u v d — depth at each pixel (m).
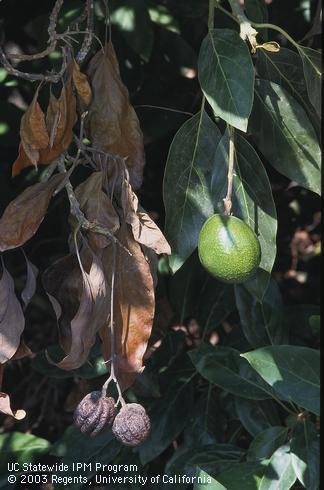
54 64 1.64
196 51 1.89
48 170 1.49
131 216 1.46
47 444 1.83
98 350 1.73
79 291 1.48
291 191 2.04
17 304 1.48
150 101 1.83
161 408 1.79
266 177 1.53
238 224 1.44
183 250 1.53
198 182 1.53
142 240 1.46
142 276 1.48
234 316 2.05
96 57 1.51
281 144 1.55
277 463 1.64
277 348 1.60
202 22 1.87
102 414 1.45
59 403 2.12
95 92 1.50
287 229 2.11
